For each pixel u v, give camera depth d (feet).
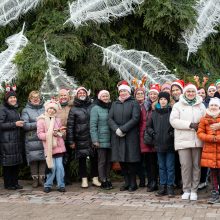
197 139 22.25
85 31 31.71
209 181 27.25
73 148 26.43
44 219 18.76
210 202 21.57
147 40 33.47
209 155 21.68
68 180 27.45
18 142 25.71
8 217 19.20
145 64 30.17
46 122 25.04
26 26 33.65
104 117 25.72
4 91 28.76
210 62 36.22
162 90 25.44
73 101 26.84
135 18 33.17
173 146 23.17
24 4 31.32
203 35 32.65
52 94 28.17
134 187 25.14
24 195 24.26
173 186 23.45
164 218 18.60
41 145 25.84
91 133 25.58
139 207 20.85
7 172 26.09
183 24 30.42
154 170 24.80
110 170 28.68
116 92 31.14
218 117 21.62
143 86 27.37
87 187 26.45
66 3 32.58
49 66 28.66
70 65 32.07
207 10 32.12
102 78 31.45
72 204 21.74
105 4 29.27
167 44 34.40
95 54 31.81
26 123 25.80
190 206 20.97
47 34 31.01
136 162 25.04
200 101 22.74
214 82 33.53
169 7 29.84
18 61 29.32
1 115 25.27
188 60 34.68
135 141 24.76
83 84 31.19
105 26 32.45
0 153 25.66
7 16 31.30
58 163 25.12
